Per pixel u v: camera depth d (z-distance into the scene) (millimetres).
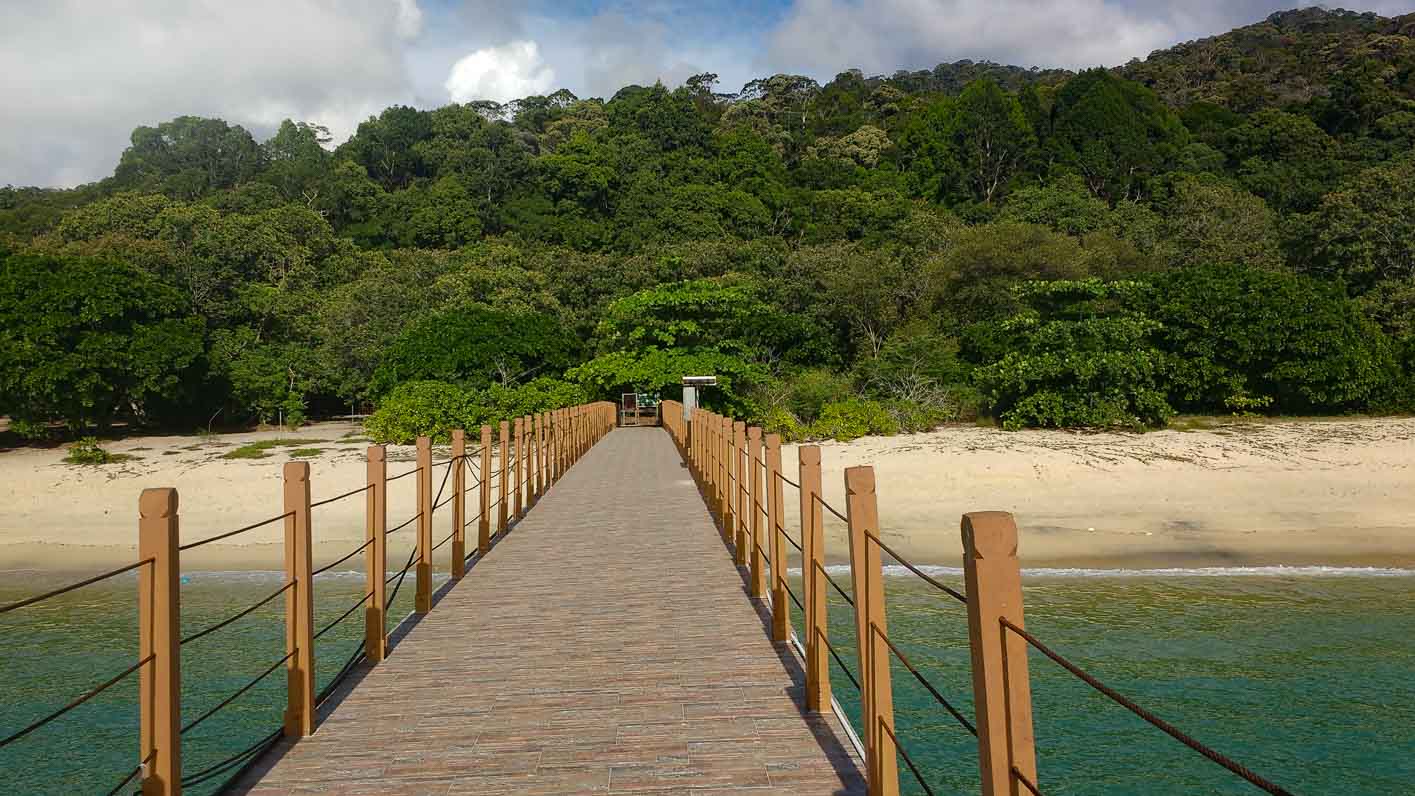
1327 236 33688
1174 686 8961
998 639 2158
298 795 3695
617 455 20109
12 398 27047
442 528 16000
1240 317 26641
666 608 6820
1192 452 20734
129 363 28703
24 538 16172
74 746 7918
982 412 27219
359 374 36062
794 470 20266
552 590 7473
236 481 19406
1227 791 7020
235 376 33719
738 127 70875
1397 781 7113
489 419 25109
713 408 27875
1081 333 25625
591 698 4848
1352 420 25781
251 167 68875
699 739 4238
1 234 42500
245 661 9914
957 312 33156
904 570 13414
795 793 3639
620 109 72312
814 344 33781
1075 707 8555
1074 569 13336
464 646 5895
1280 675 9172
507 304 35875
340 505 17812
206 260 38062
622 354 29609
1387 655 9656
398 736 4344
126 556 15133
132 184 64188
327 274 44562
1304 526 15609
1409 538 14836
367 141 69875
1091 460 19875
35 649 10516
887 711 3342
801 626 10820
